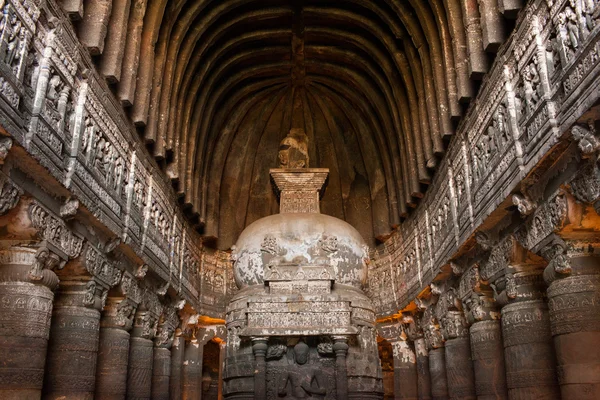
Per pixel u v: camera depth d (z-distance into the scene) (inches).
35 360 321.4
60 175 341.4
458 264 526.9
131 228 472.7
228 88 751.7
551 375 386.3
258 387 448.1
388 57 671.1
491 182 423.5
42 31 330.6
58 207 353.4
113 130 445.7
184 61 603.2
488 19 419.8
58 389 376.2
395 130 711.7
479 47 450.6
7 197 294.4
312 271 492.4
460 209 504.4
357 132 814.5
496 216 423.5
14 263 329.7
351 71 748.0
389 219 751.1
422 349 702.5
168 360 605.3
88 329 399.9
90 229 403.9
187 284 668.1
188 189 647.1
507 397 452.4
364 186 816.3
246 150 827.4
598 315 328.2
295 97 822.5
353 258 540.7
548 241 350.0
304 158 658.2
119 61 434.0
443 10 524.7
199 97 684.1
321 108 831.1
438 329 624.7
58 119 344.5
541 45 347.3
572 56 309.4
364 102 770.2
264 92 805.2
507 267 418.6
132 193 481.1
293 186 628.7
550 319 350.3
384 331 771.4
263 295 477.7
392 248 757.9
